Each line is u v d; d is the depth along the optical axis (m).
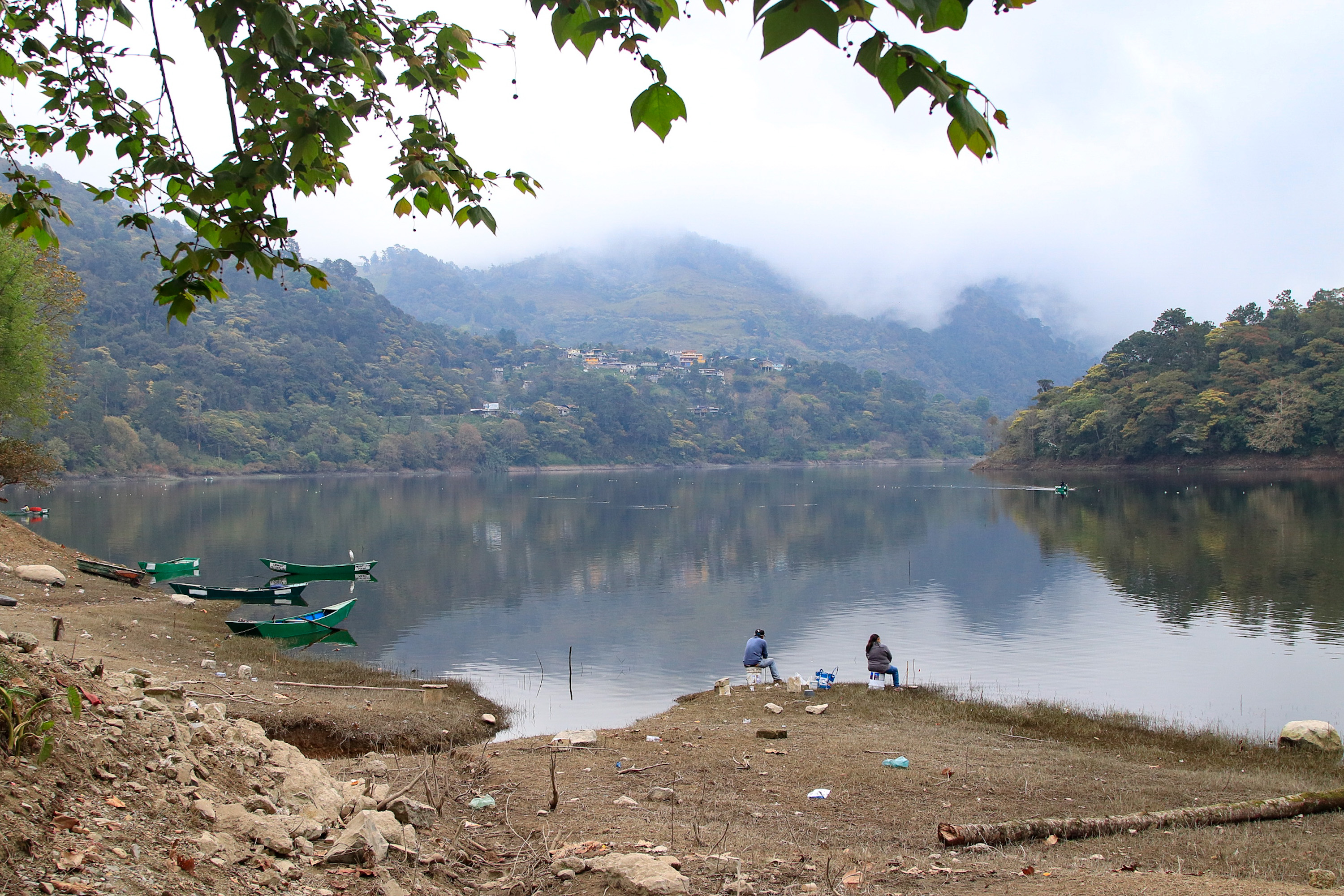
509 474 156.50
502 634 29.30
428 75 4.59
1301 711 19.77
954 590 37.97
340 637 28.45
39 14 4.49
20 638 7.05
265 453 134.12
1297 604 32.75
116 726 6.17
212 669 17.83
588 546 55.09
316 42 4.12
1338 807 10.68
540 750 13.40
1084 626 29.80
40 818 4.71
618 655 26.12
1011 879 7.75
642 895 6.49
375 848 6.33
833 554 50.81
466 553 51.56
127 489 101.00
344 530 62.47
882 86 2.34
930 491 102.94
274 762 8.21
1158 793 11.48
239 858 5.47
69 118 4.64
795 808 10.59
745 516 75.81
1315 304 112.75
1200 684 22.22
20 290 34.88
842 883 7.54
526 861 7.52
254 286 174.00
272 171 4.09
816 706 17.39
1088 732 15.77
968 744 14.39
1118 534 55.25
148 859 4.88
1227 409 103.56
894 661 25.19
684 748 13.65
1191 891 6.79
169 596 28.98
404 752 14.08
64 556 30.64
